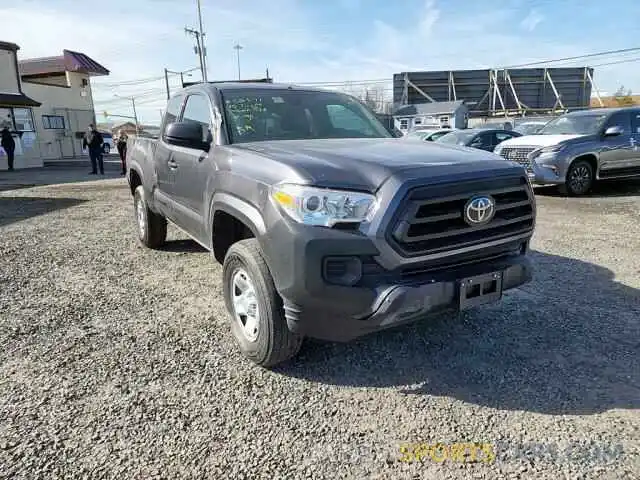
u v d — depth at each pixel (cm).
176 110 467
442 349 324
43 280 475
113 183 1453
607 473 208
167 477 209
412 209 243
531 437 233
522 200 289
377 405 262
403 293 244
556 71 3884
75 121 3347
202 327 363
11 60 2386
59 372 296
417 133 1647
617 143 962
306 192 248
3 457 220
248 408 260
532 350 320
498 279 276
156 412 255
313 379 289
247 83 429
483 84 3988
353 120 431
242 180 296
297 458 221
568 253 545
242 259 294
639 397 264
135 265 527
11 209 923
